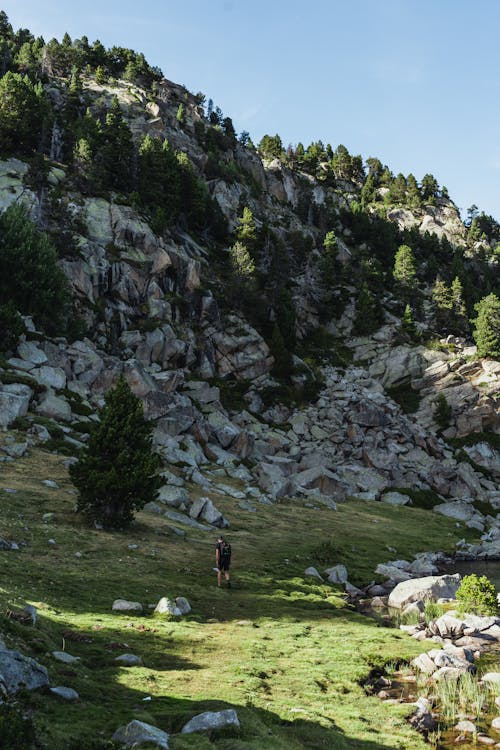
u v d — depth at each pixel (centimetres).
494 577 3875
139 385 6544
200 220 12462
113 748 830
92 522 3156
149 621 1847
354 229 17750
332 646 1872
